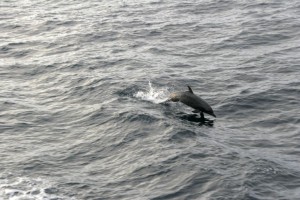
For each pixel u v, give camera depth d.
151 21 73.56
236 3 81.75
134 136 38.69
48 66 55.19
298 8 76.50
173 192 31.48
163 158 35.16
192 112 43.03
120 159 35.84
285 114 42.88
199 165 33.94
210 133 39.25
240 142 38.06
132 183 32.81
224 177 32.44
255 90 47.62
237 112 43.66
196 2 83.69
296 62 54.84
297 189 31.66
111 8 81.62
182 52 60.03
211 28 69.38
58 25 72.19
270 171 33.38
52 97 47.25
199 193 31.16
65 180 33.34
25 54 60.12
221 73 52.53
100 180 33.31
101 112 42.78
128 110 42.56
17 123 41.97
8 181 33.09
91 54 59.06
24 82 51.31
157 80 50.12
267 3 80.44
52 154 36.91
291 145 37.81
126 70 53.28
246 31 66.75
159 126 39.91
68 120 42.31
